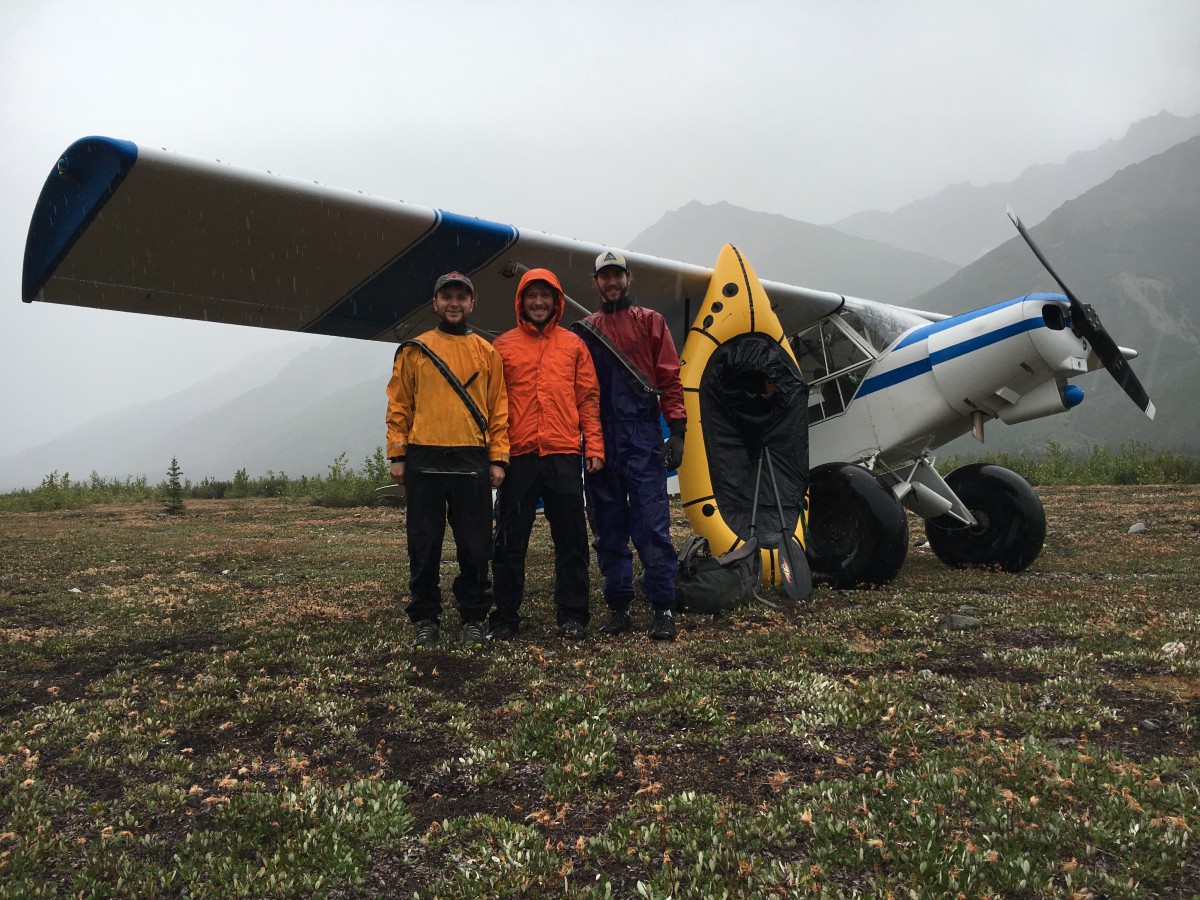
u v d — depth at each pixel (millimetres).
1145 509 10680
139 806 1961
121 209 3867
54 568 6723
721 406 4738
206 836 1769
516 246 4828
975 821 1685
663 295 5660
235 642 3711
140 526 11812
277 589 5414
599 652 3346
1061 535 7984
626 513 3783
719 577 4160
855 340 5883
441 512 3547
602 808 1903
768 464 4719
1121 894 1406
